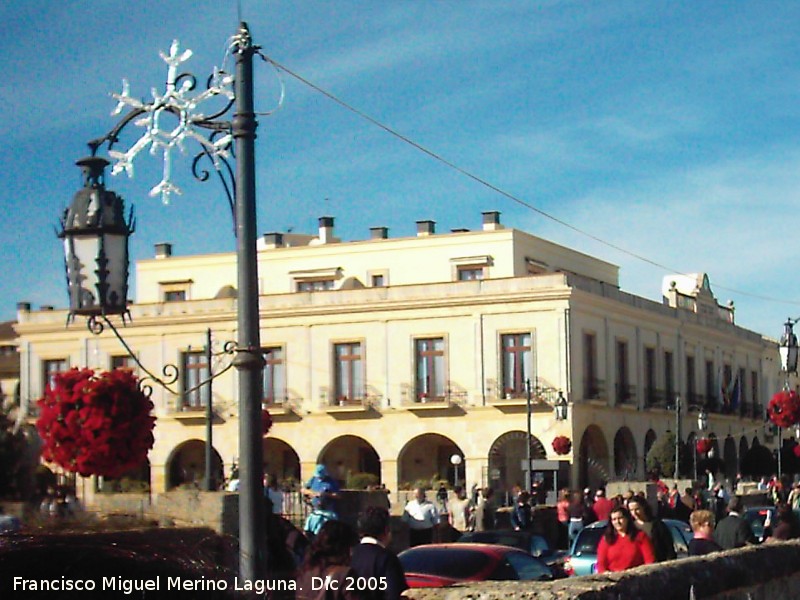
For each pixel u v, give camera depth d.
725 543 15.27
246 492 8.16
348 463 58.47
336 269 61.94
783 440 62.06
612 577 8.93
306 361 57.97
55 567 2.93
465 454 54.91
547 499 47.31
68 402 11.20
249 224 8.47
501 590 8.17
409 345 56.28
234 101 8.60
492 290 55.19
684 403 64.44
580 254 66.62
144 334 59.59
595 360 56.00
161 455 58.66
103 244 8.84
